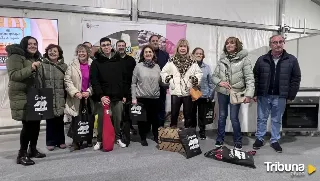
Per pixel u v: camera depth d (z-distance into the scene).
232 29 5.01
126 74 3.32
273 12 5.33
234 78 3.09
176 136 3.12
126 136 3.37
